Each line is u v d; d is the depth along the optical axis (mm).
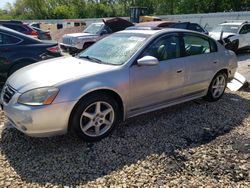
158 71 4387
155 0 55812
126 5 63031
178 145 3855
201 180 3105
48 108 3449
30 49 6539
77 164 3369
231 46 13070
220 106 5375
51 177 3127
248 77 8453
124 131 4215
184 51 4836
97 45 4934
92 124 3836
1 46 6309
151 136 4094
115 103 4016
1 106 3979
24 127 3514
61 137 4004
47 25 26828
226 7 44062
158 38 4508
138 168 3309
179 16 27547
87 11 63312
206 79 5242
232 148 3805
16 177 3121
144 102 4352
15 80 3902
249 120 4773
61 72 3873
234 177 3172
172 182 3061
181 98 4918
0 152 3625
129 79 4062
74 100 3580
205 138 4086
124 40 4668
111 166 3342
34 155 3551
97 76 3826
